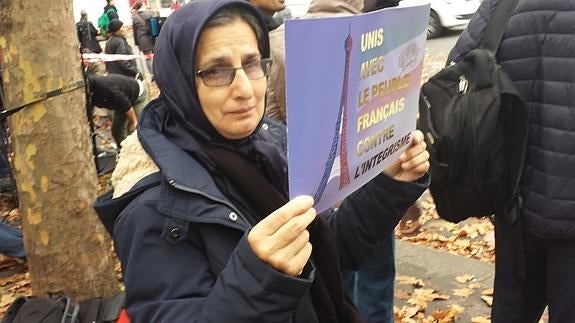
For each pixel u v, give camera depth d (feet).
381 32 4.40
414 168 5.86
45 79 9.86
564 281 7.45
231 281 4.05
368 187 6.02
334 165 4.26
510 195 7.48
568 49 6.75
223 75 4.71
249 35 4.80
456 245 16.51
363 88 4.37
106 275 11.09
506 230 8.14
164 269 4.54
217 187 4.81
